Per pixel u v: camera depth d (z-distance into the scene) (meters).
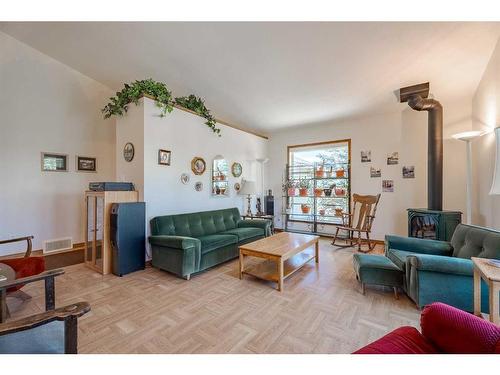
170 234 3.32
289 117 5.05
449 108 3.97
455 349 1.02
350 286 2.65
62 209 4.24
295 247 2.88
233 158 5.00
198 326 1.87
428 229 3.62
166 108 3.48
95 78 4.57
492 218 2.98
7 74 3.65
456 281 1.99
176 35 2.96
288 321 1.95
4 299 1.56
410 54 2.88
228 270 3.19
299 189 5.43
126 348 1.61
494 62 2.74
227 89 4.12
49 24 3.22
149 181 3.30
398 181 4.48
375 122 4.74
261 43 2.93
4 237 3.64
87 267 3.27
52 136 4.13
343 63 3.14
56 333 1.16
